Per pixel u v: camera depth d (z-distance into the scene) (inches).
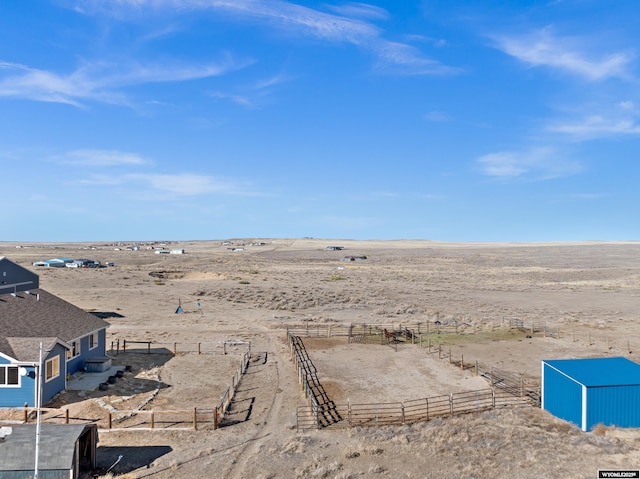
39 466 766.5
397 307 2711.6
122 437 995.9
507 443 940.0
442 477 804.0
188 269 4424.2
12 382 1142.3
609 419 1022.4
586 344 1870.1
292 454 912.3
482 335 2041.1
